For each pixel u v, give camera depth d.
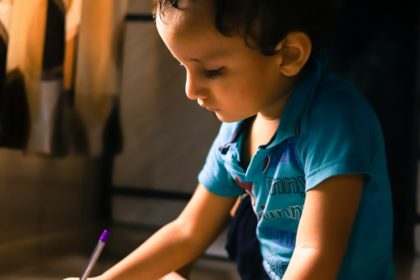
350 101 0.64
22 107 0.99
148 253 0.79
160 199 1.63
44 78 1.02
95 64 1.21
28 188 1.27
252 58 0.58
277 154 0.67
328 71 0.69
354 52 1.67
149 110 1.63
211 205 0.81
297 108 0.64
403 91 1.63
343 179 0.59
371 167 0.62
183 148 1.62
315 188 0.60
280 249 0.71
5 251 1.16
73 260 1.15
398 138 1.61
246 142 0.73
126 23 1.59
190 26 0.56
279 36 0.58
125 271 0.77
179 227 0.81
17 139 0.99
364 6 1.67
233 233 0.89
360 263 0.67
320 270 0.57
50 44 1.02
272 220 0.71
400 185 1.58
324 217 0.59
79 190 1.51
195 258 0.85
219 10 0.55
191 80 0.60
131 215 1.64
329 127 0.61
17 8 0.95
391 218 0.71
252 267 0.82
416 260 1.33
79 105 1.16
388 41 1.65
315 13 0.61
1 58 0.92
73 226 1.48
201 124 1.61
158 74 1.62
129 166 1.65
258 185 0.70
